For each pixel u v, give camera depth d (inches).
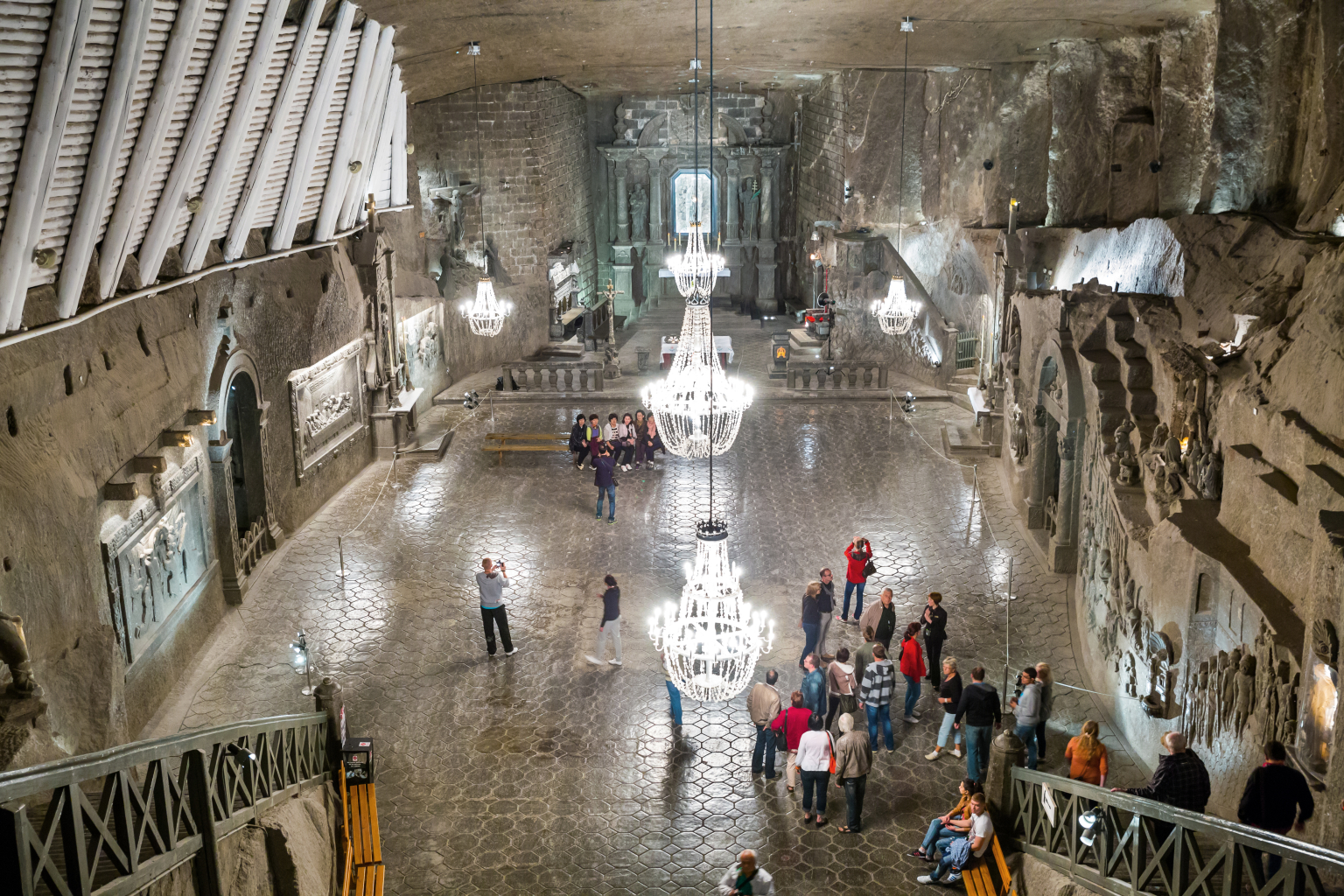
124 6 329.4
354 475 846.5
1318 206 596.7
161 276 512.1
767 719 471.2
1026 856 387.9
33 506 414.6
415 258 1071.0
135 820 273.4
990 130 1043.3
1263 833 253.3
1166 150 795.4
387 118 668.7
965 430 907.4
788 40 893.8
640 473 846.5
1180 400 510.0
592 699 547.8
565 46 872.3
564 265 1239.5
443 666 579.2
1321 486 353.4
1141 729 481.7
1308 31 629.0
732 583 410.3
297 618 628.4
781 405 1000.9
